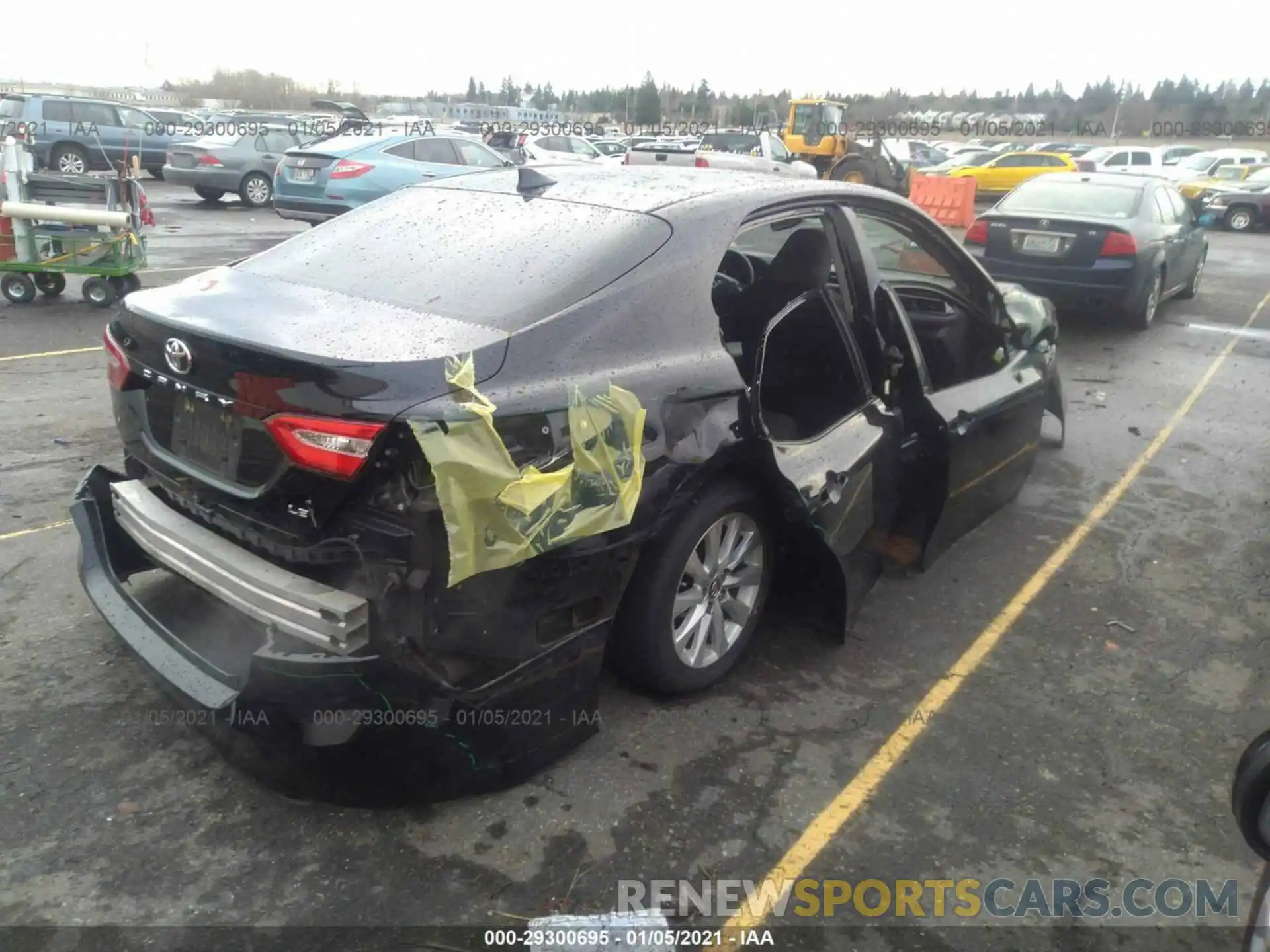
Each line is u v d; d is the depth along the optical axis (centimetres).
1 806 266
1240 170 2652
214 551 269
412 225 345
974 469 409
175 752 290
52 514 438
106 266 879
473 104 3944
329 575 250
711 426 293
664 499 281
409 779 263
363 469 232
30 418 561
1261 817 173
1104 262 901
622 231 305
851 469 339
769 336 380
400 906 241
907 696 338
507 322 266
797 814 278
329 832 263
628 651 308
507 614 253
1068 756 310
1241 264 1543
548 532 251
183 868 249
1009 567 439
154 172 2209
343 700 241
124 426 303
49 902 237
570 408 257
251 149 1780
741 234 327
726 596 332
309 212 1314
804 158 2475
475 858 256
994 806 286
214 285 310
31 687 316
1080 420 659
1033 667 360
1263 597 419
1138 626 392
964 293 445
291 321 265
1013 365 459
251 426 249
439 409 232
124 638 283
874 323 360
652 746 303
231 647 294
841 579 347
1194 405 705
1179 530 486
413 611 240
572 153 2202
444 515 230
